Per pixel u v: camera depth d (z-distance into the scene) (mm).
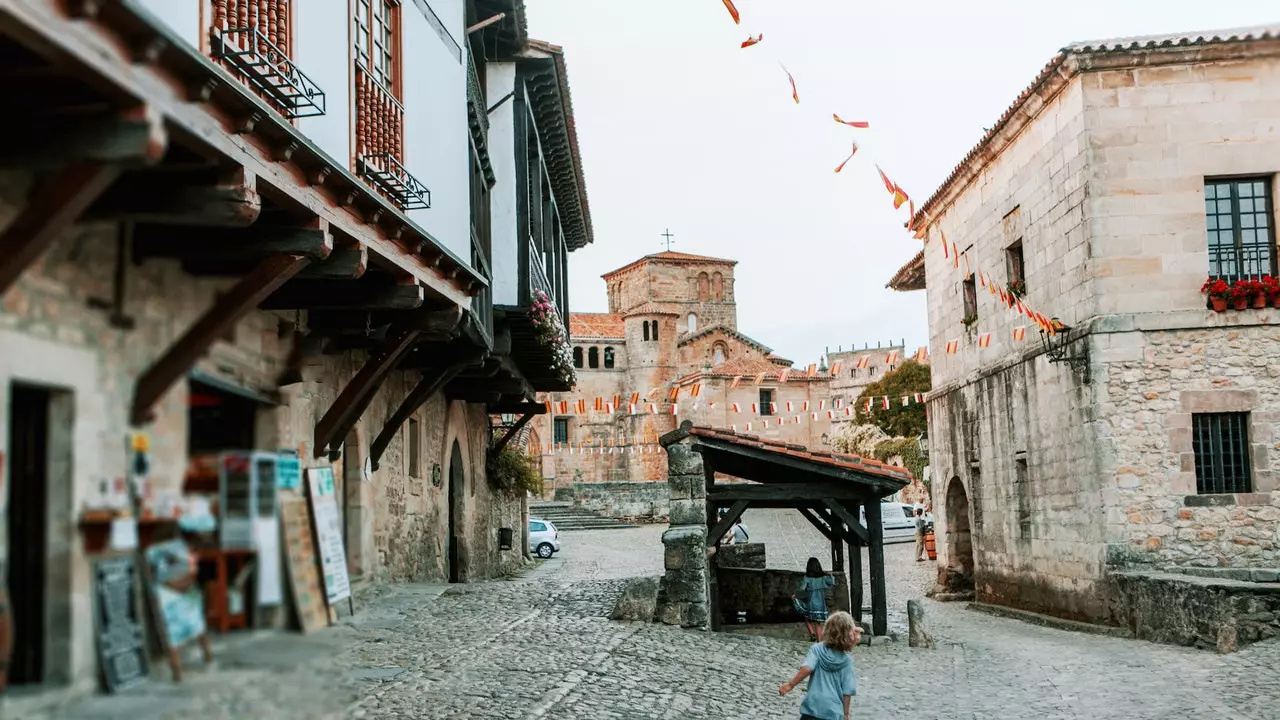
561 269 24109
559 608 15516
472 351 13289
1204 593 14344
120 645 3709
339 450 9719
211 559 4125
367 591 11398
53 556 3643
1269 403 16922
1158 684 12203
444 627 12891
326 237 6801
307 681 4434
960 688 12617
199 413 4523
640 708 9867
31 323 3719
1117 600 16750
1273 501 16781
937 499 26656
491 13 15625
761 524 44219
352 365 10805
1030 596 20422
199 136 5117
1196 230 17344
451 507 18922
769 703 11172
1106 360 17219
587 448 66000
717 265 79250
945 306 26312
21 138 3990
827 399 62875
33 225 3832
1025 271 20562
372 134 9242
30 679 3529
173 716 3684
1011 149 21203
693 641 13922
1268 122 17391
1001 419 21859
